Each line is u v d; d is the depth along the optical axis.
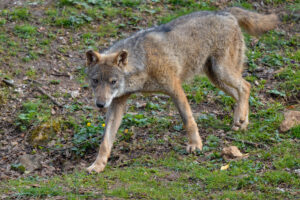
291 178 8.59
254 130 11.49
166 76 10.55
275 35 17.12
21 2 18.27
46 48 15.84
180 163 9.86
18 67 14.88
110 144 10.39
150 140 11.34
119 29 17.27
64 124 12.53
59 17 17.36
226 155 10.08
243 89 11.99
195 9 18.42
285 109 12.73
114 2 18.77
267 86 14.19
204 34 11.49
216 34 11.66
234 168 9.27
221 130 11.72
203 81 14.65
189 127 10.62
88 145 11.56
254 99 13.27
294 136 10.91
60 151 11.50
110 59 10.02
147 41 10.51
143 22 17.64
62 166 11.00
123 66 10.05
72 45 16.22
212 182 8.71
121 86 10.18
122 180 9.10
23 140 12.04
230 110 13.10
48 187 8.62
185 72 11.48
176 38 11.00
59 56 15.55
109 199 7.99
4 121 12.71
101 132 11.96
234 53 12.11
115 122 10.55
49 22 17.11
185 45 11.13
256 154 10.04
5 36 16.09
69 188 8.70
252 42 16.77
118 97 10.56
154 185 8.77
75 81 14.69
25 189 8.48
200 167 9.55
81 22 17.16
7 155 11.43
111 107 10.62
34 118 12.72
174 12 18.42
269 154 9.77
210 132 11.64
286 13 18.52
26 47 15.77
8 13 17.28
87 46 16.19
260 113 12.46
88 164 10.80
